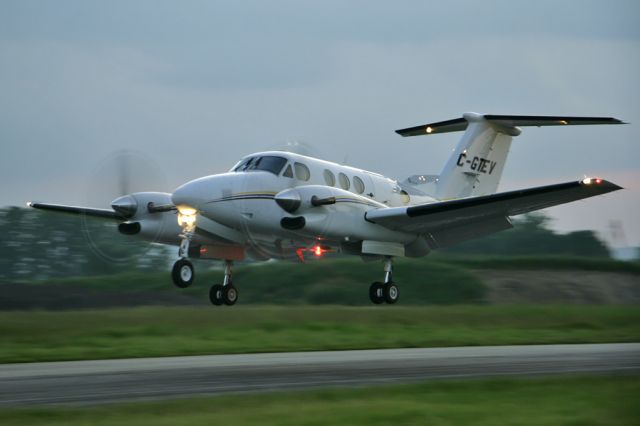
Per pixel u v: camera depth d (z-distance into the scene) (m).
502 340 63.00
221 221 74.12
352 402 33.84
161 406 32.50
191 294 136.62
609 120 85.31
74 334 55.81
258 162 76.81
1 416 30.59
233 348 54.28
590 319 74.75
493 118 91.38
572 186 69.88
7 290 94.75
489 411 32.84
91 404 32.97
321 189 75.00
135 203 77.38
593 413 32.78
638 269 135.50
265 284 135.00
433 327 68.44
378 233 80.19
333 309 71.44
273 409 32.28
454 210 77.12
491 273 131.38
